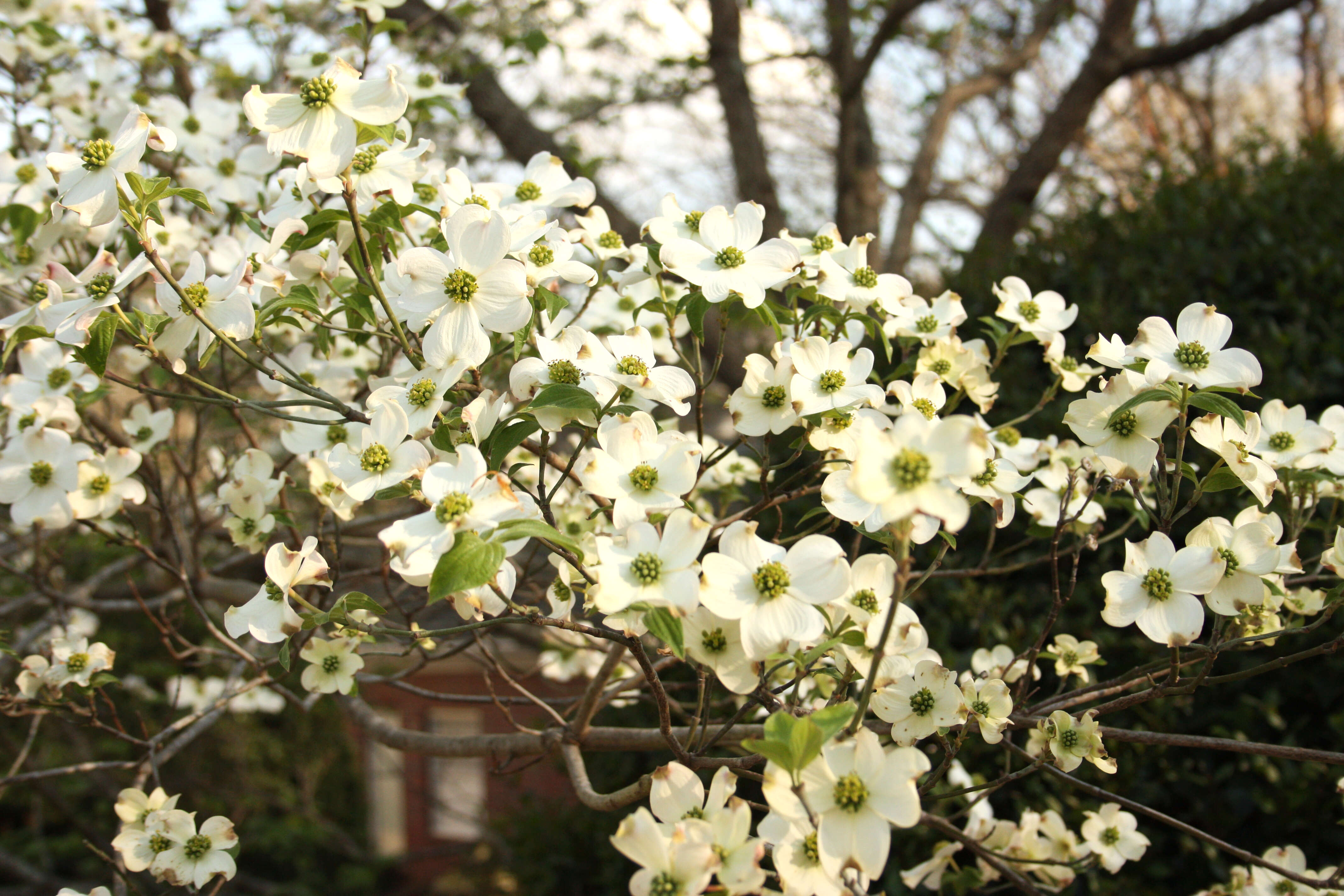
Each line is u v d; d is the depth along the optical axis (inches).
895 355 51.5
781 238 44.2
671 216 43.0
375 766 189.0
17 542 64.3
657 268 42.9
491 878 156.3
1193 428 39.9
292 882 181.2
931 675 39.3
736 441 46.6
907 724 39.2
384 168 40.8
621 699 54.9
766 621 34.8
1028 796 58.9
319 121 36.9
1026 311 46.8
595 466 36.2
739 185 117.4
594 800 42.8
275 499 51.1
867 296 43.2
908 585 46.1
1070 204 107.9
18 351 52.3
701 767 38.4
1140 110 174.9
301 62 55.3
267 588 38.1
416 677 174.7
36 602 69.9
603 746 47.3
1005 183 131.9
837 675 39.8
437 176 47.1
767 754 32.8
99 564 99.0
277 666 63.5
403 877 185.0
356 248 40.5
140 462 48.6
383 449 38.3
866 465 31.8
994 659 49.7
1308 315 67.4
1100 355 40.6
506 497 34.4
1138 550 38.5
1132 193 88.3
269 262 43.4
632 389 38.8
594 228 46.1
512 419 37.9
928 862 47.0
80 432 55.7
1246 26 119.6
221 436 69.6
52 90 58.7
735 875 34.1
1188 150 93.8
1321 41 177.6
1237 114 185.5
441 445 38.0
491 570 32.2
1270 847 57.0
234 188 53.9
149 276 53.3
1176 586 38.1
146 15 80.9
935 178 158.1
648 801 44.1
